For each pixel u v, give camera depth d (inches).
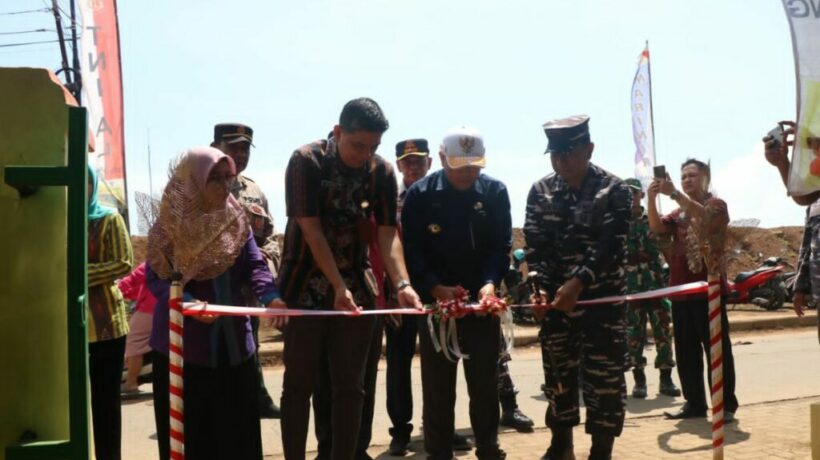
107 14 327.3
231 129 251.1
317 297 182.4
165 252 159.2
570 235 204.8
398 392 245.6
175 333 140.9
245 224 166.6
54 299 116.5
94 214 186.1
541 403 330.6
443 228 201.2
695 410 287.0
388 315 228.2
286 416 180.5
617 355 200.1
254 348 170.9
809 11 162.6
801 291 248.4
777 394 339.3
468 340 195.3
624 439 257.1
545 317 209.0
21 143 114.5
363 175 186.5
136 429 286.4
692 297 277.4
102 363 187.2
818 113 161.8
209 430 163.8
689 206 231.0
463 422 292.8
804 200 199.6
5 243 113.9
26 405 114.8
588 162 205.8
